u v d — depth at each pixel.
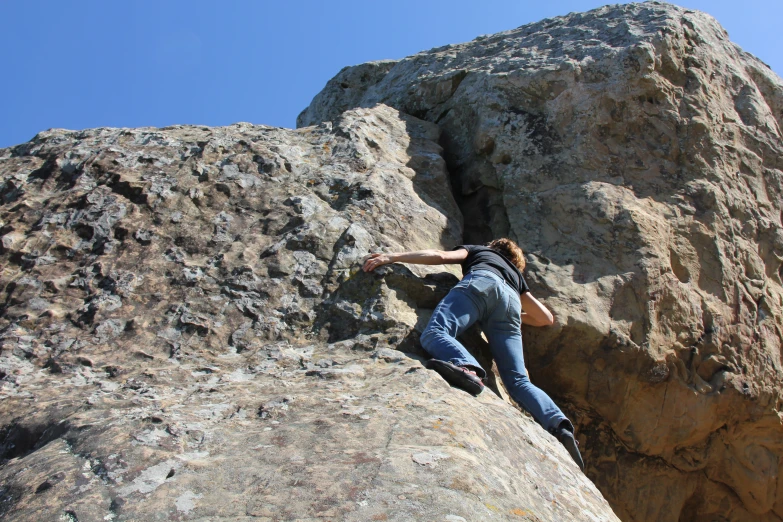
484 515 2.29
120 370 3.69
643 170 5.47
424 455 2.59
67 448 2.77
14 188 5.09
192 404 3.21
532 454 3.19
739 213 5.48
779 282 5.45
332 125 6.04
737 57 6.53
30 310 4.12
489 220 5.61
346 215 4.83
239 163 5.20
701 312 4.91
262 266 4.42
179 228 4.68
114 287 4.25
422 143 6.17
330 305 4.20
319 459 2.58
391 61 8.71
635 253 4.90
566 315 4.55
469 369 3.63
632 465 4.84
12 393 3.48
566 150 5.58
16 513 2.31
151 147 5.38
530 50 6.62
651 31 5.99
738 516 5.04
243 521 2.17
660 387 4.69
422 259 4.31
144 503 2.30
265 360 3.80
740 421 4.88
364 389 3.37
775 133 6.03
